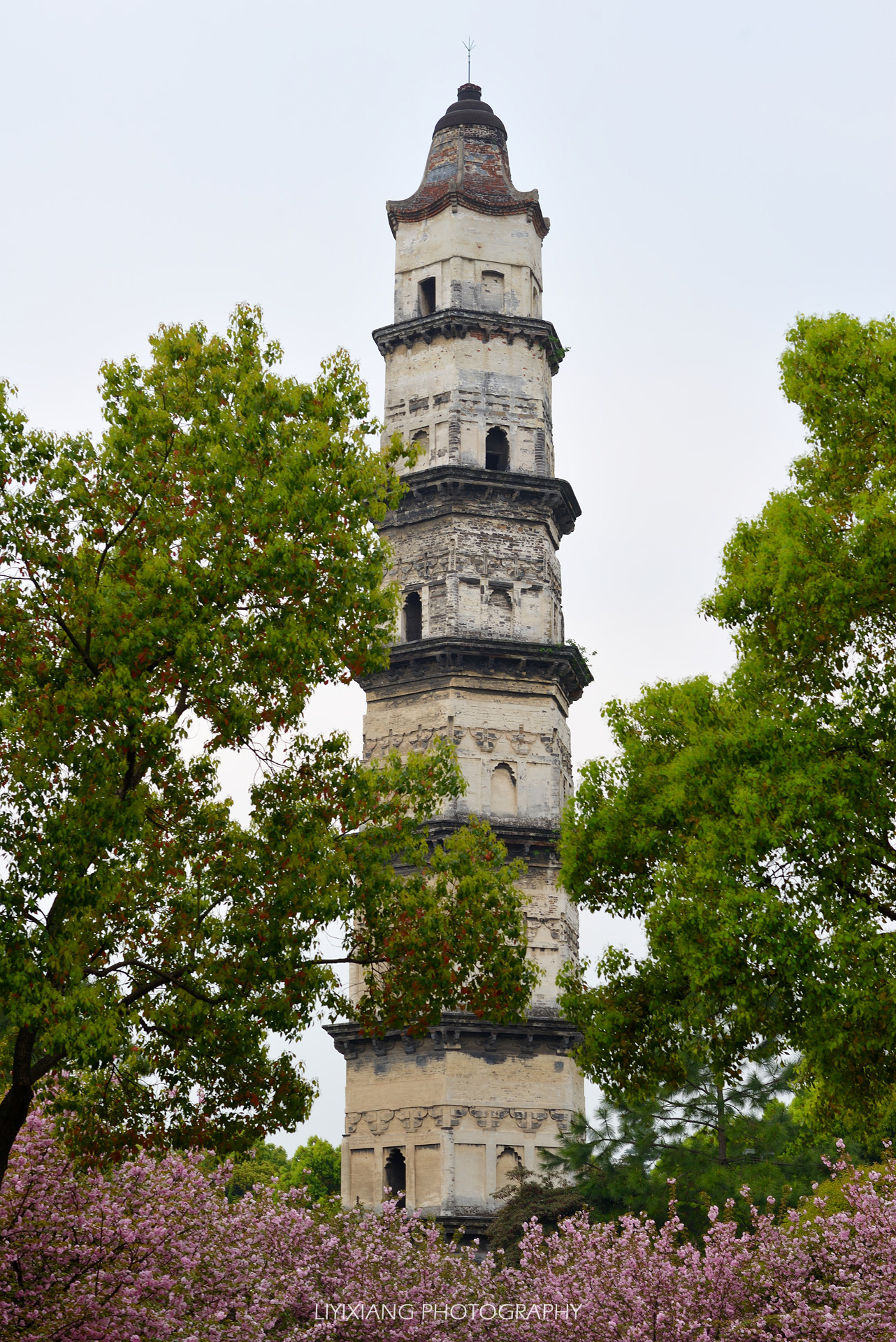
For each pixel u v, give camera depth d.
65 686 21.66
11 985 19.50
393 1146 50.06
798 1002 22.56
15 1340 21.16
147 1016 23.09
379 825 25.61
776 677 24.72
